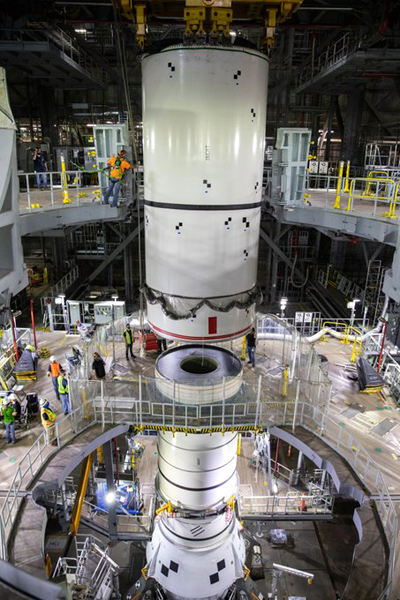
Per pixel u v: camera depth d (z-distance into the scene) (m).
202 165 11.02
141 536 18.20
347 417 18.27
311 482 20.22
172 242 11.85
